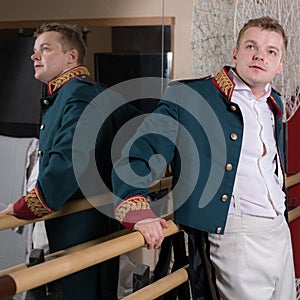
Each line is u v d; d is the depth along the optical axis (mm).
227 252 1386
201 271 1422
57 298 1359
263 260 1395
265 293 1412
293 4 1860
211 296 1426
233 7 1887
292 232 2127
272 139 1440
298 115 2117
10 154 2195
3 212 1388
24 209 1393
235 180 1379
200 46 1922
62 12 2523
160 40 2416
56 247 1645
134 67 2445
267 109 1450
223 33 1896
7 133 2510
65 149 1472
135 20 2449
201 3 1911
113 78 2457
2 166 2203
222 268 1395
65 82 1625
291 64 1880
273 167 1456
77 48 1699
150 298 1323
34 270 1045
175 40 2408
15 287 993
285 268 1474
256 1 1808
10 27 2590
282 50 1396
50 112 1614
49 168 1438
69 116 1536
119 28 2467
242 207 1382
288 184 1814
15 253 1995
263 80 1372
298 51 1880
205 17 1910
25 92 2496
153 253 2117
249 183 1386
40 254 1363
